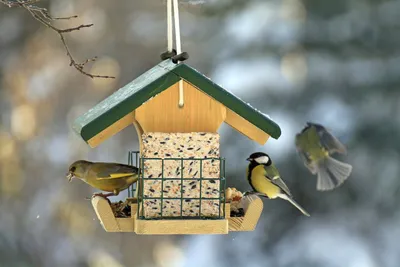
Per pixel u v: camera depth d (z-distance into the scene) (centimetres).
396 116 1672
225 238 1677
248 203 789
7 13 1895
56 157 1820
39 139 1841
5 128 1844
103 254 1770
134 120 797
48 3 1900
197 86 755
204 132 776
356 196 1662
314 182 1631
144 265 1783
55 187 1806
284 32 1708
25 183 1812
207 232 748
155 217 764
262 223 1664
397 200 1653
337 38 1712
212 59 1730
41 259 1758
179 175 770
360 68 1700
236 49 1712
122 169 818
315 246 1627
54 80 1866
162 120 774
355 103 1681
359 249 1625
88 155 1814
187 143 771
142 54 1883
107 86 1875
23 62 1880
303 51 1702
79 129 745
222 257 1662
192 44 1761
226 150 1603
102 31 1894
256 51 1697
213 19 1767
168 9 827
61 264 1753
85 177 823
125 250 1786
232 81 1662
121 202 825
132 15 1895
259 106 1644
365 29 1719
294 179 1627
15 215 1788
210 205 771
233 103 759
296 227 1658
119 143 1819
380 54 1708
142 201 766
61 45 1880
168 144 770
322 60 1694
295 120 1631
